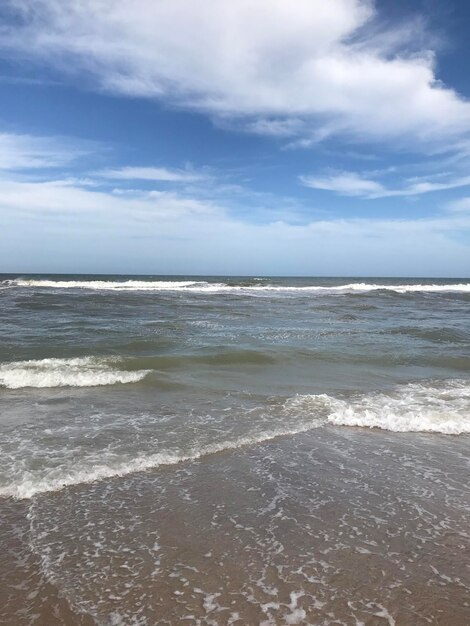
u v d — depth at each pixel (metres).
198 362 10.47
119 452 5.38
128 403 7.46
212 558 3.38
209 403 7.52
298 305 25.92
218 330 15.40
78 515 3.97
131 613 2.79
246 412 7.07
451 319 20.44
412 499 4.41
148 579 3.12
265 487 4.61
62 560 3.32
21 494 4.31
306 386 8.81
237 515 4.04
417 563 3.35
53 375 8.83
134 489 4.49
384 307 26.39
